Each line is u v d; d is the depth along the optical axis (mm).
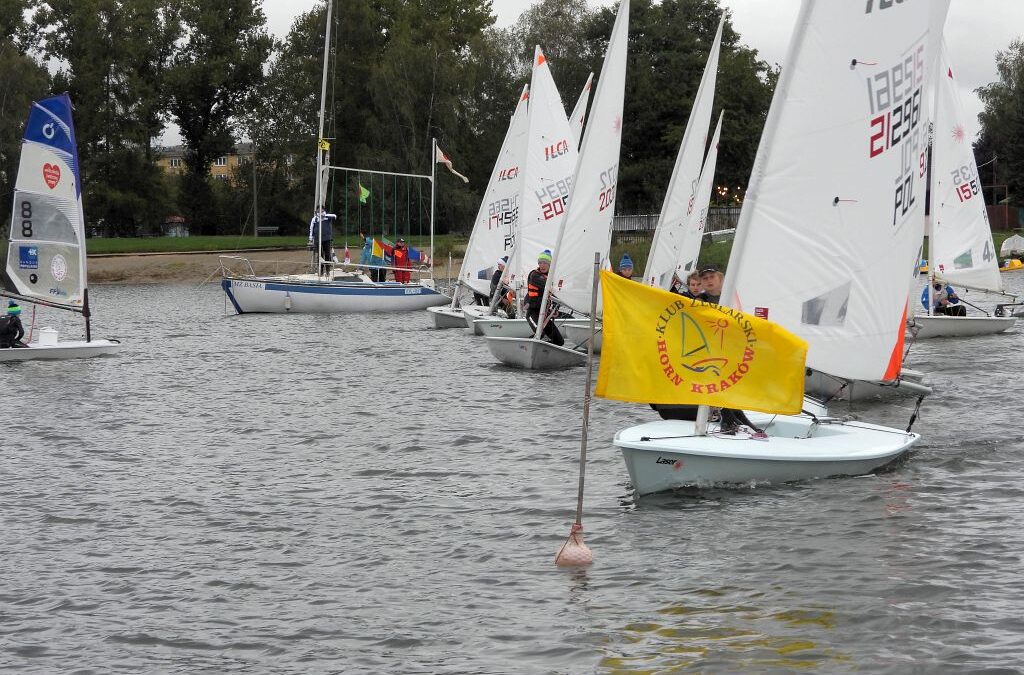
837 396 19672
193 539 12180
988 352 27688
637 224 86562
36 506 13609
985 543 11086
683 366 12180
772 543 11266
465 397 21828
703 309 12188
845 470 13648
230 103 101000
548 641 9102
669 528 11875
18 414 20375
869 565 10562
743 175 89875
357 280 49219
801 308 13641
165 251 81250
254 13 100688
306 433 18312
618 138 26500
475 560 11211
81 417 20062
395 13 99438
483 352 30234
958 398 20109
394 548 11703
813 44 13297
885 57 13438
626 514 12500
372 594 10328
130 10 93688
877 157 13562
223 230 102438
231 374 26125
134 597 10406
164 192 94500
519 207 30875
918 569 10422
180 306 51875
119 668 8859
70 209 29250
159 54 97812
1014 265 72125
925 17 13531
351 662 8859
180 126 100750
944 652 8625
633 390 12133
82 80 90750
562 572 10727
